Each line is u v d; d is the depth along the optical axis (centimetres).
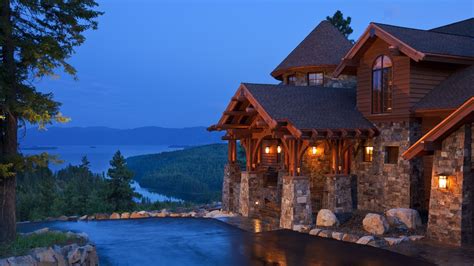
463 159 1400
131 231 1836
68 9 1288
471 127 1412
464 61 1852
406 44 1780
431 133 1443
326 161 2247
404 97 1861
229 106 2161
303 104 2055
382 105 1994
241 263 1312
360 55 2095
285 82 2930
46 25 1310
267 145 2639
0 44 1209
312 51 2788
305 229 1742
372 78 2047
